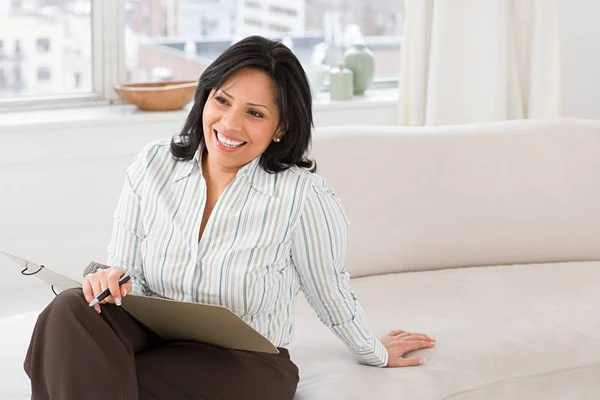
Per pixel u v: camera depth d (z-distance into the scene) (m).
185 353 2.12
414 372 2.44
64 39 4.14
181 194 2.26
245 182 2.25
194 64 4.48
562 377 2.61
